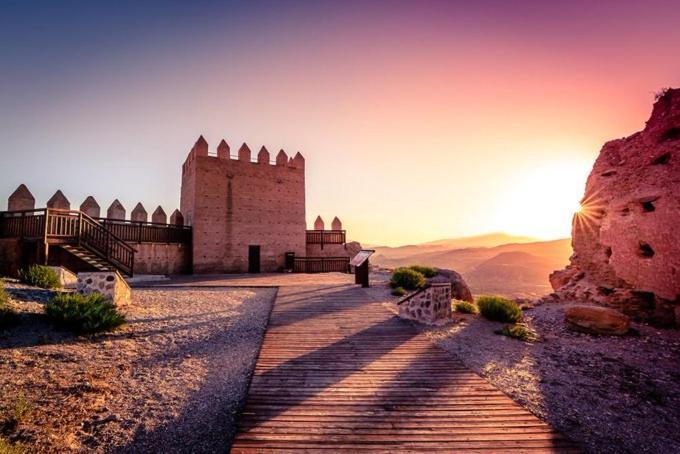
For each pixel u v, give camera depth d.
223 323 10.38
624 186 13.27
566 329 11.21
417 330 10.09
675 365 8.07
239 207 26.50
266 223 27.47
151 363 7.16
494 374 7.20
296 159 29.45
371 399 5.91
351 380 6.66
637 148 12.94
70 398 5.46
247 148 27.17
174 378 6.52
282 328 10.07
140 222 22.67
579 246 16.14
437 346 8.80
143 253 22.78
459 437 4.83
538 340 9.88
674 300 11.03
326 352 8.20
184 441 4.59
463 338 9.62
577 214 16.47
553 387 6.71
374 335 9.55
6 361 6.42
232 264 25.89
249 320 10.86
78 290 10.59
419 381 6.69
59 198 20.08
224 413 5.34
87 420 4.95
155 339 8.58
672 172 11.28
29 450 4.22
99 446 4.40
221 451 4.41
